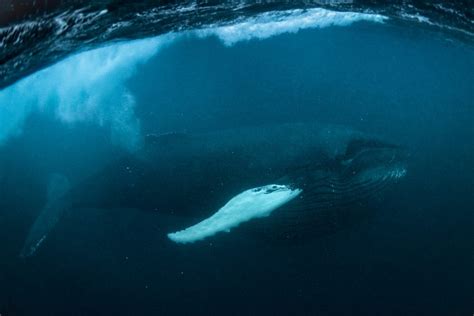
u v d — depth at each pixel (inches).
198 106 467.2
